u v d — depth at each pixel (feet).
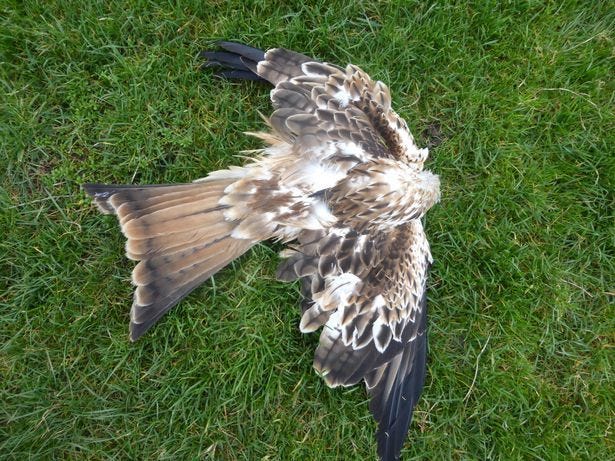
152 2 3.42
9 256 3.32
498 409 3.56
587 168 3.72
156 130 3.42
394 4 3.58
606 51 3.73
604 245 3.71
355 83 3.08
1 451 3.20
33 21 3.35
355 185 2.85
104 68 3.41
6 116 3.34
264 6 3.50
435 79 3.63
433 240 3.59
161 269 2.77
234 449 3.37
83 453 3.29
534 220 3.68
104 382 3.32
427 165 3.62
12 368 3.27
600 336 3.67
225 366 3.38
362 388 3.43
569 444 3.57
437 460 3.49
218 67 3.49
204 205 2.79
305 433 3.41
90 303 3.33
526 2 3.67
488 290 3.62
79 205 3.38
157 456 3.32
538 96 3.73
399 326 3.08
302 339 3.42
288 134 2.96
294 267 2.97
